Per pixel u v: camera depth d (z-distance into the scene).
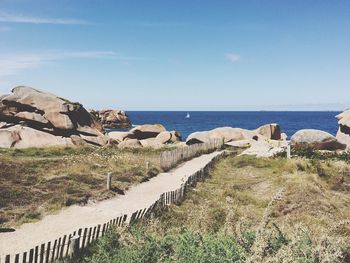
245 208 17.98
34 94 47.44
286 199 19.05
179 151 34.06
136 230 10.55
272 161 30.78
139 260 8.56
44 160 29.22
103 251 9.88
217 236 9.52
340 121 42.28
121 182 23.72
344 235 12.35
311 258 7.82
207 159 36.72
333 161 27.67
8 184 20.80
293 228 11.48
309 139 37.41
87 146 42.53
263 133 56.44
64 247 11.45
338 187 22.27
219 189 23.02
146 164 28.20
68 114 47.44
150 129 57.69
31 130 42.12
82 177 23.58
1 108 45.38
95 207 18.58
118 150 40.53
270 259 7.37
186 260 7.96
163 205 17.58
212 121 199.12
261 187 23.17
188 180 22.69
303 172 24.95
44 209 17.56
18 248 12.99
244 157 34.16
